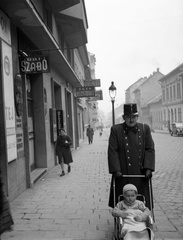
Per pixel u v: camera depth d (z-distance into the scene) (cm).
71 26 1396
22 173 713
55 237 425
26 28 754
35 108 982
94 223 483
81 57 2738
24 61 742
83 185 786
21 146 709
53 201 622
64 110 1552
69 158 963
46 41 890
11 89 636
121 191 408
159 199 638
